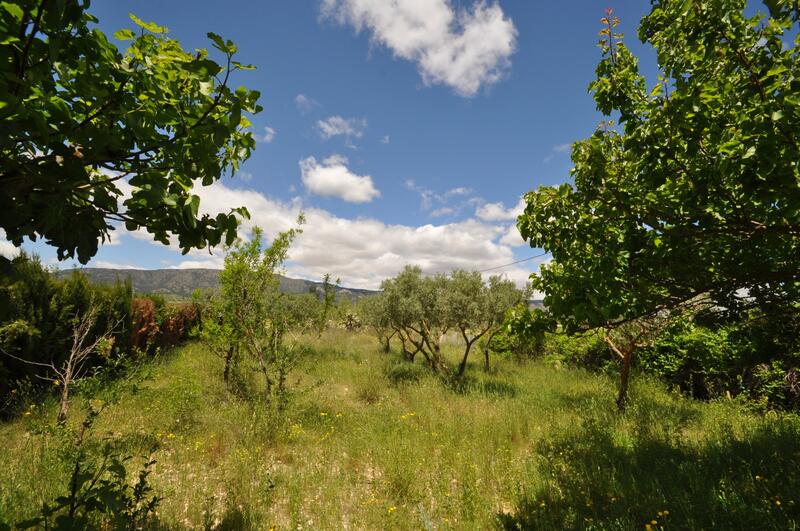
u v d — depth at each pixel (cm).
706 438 573
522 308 463
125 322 955
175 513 384
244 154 208
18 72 118
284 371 785
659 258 343
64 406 549
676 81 289
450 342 1997
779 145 228
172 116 150
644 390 916
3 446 483
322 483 482
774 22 230
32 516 327
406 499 452
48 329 714
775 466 452
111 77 143
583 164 347
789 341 450
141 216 168
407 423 702
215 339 871
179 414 635
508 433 659
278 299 843
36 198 134
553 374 1234
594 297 356
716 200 301
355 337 2161
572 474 485
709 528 342
